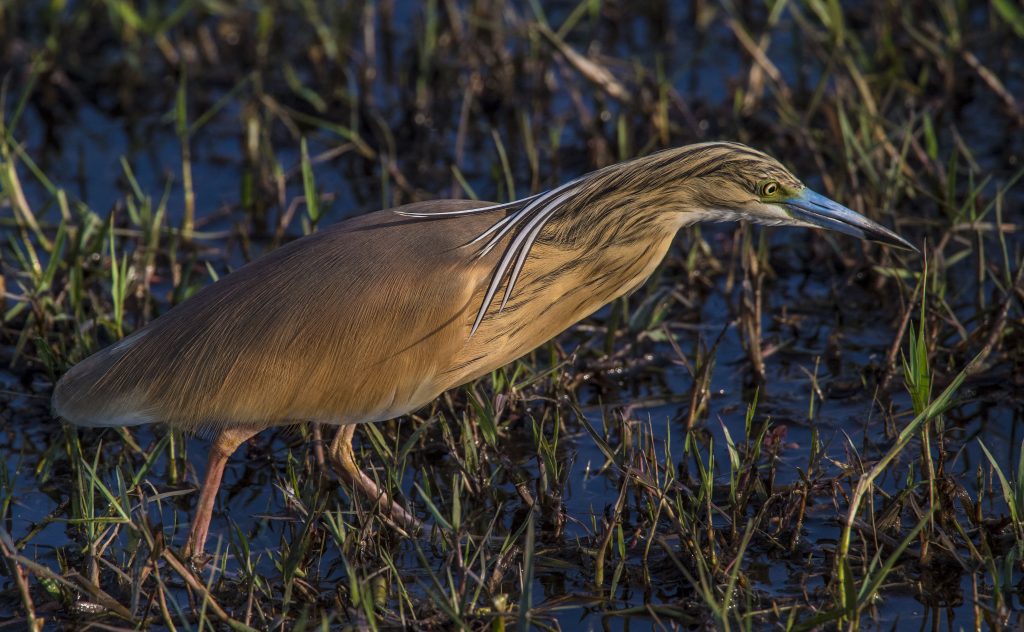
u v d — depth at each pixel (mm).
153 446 11031
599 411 11438
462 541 9711
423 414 11062
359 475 10008
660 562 9273
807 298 12969
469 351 9508
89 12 18188
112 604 8797
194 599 9055
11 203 13352
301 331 9180
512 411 11039
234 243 14070
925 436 9320
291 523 9805
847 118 14984
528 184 14969
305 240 9617
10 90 16984
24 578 8906
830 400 11359
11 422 11406
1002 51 16641
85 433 11180
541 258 9469
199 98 16906
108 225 11906
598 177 9445
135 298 12547
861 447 10664
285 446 11156
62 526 10094
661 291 12328
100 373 9430
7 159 13289
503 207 9461
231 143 16141
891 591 8883
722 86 16781
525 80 16984
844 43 15977
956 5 16750
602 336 12344
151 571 9281
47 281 11914
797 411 11211
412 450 10883
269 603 8977
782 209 9508
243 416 9281
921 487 9953
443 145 16000
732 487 9344
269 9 17266
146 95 17141
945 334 11914
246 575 9055
